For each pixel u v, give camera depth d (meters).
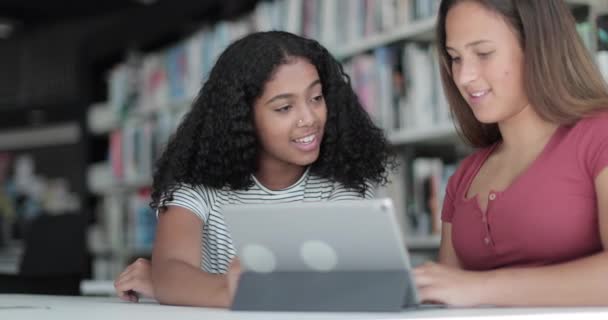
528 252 1.32
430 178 2.62
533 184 1.31
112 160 4.14
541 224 1.29
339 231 1.08
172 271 1.42
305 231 1.10
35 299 1.63
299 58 1.59
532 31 1.31
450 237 1.57
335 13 2.88
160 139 3.81
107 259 4.24
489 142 1.53
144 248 3.89
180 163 1.66
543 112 1.32
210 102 1.66
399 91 2.64
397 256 1.07
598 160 1.26
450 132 2.43
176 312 1.16
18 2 4.48
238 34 3.37
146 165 3.91
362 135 1.75
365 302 1.07
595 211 1.28
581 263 1.13
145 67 4.03
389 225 1.04
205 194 1.66
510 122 1.39
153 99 3.95
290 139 1.58
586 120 1.31
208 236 1.66
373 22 2.72
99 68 4.39
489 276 1.13
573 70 1.33
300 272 1.14
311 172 1.74
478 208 1.40
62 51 4.70
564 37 1.33
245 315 1.08
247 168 1.65
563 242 1.29
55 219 3.15
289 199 1.69
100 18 4.63
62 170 4.77
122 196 4.12
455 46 1.35
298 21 3.04
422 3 2.53
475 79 1.33
